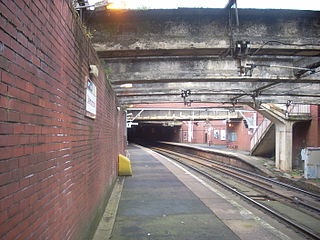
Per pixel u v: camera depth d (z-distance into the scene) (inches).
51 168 132.8
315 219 410.6
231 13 299.4
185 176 623.5
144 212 331.9
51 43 131.1
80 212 196.7
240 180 738.8
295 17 309.3
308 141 888.3
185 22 306.3
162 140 2696.9
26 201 104.7
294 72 424.8
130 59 404.8
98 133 284.5
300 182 693.3
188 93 572.4
